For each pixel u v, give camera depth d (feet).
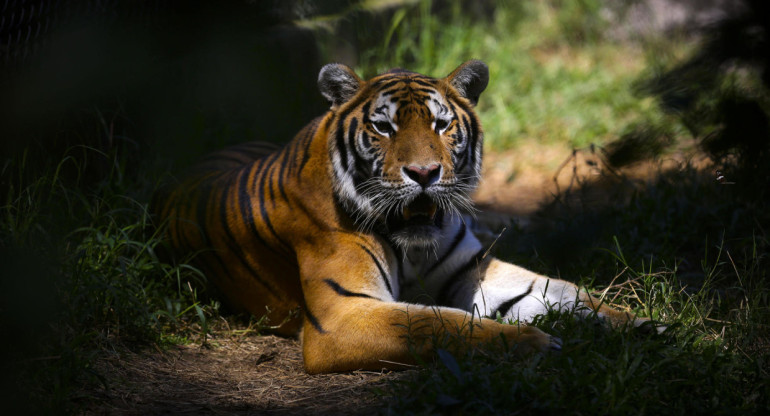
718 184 37.65
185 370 25.30
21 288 24.16
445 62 62.13
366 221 26.45
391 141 25.71
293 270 28.37
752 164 34.76
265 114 44.62
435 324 23.67
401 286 28.68
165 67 39.47
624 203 38.60
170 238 31.81
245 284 29.73
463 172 27.30
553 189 47.85
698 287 29.68
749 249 32.48
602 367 20.75
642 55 66.03
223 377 24.95
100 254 28.43
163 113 39.37
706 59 26.30
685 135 46.34
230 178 30.86
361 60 53.36
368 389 22.88
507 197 47.34
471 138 27.43
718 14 28.84
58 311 24.62
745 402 20.06
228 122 42.73
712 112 26.03
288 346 28.73
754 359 22.13
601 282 30.63
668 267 30.53
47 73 33.78
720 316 26.37
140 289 28.19
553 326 24.88
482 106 61.57
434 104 26.12
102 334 25.50
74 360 22.34
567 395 19.72
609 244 33.19
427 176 24.95
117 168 34.01
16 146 31.68
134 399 22.47
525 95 62.85
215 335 29.19
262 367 26.17
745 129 25.59
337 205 26.55
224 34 44.14
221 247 29.81
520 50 69.92
